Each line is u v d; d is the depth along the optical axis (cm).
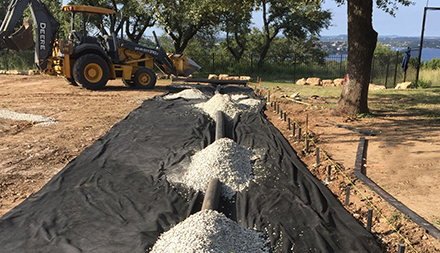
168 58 1691
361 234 387
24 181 533
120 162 605
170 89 1590
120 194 482
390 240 386
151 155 645
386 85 1980
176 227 383
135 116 949
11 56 2764
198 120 891
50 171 574
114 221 414
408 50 1838
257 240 381
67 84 1667
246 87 1655
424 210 446
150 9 1455
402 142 738
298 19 2873
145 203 459
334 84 2003
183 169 582
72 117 970
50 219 413
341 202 480
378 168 595
